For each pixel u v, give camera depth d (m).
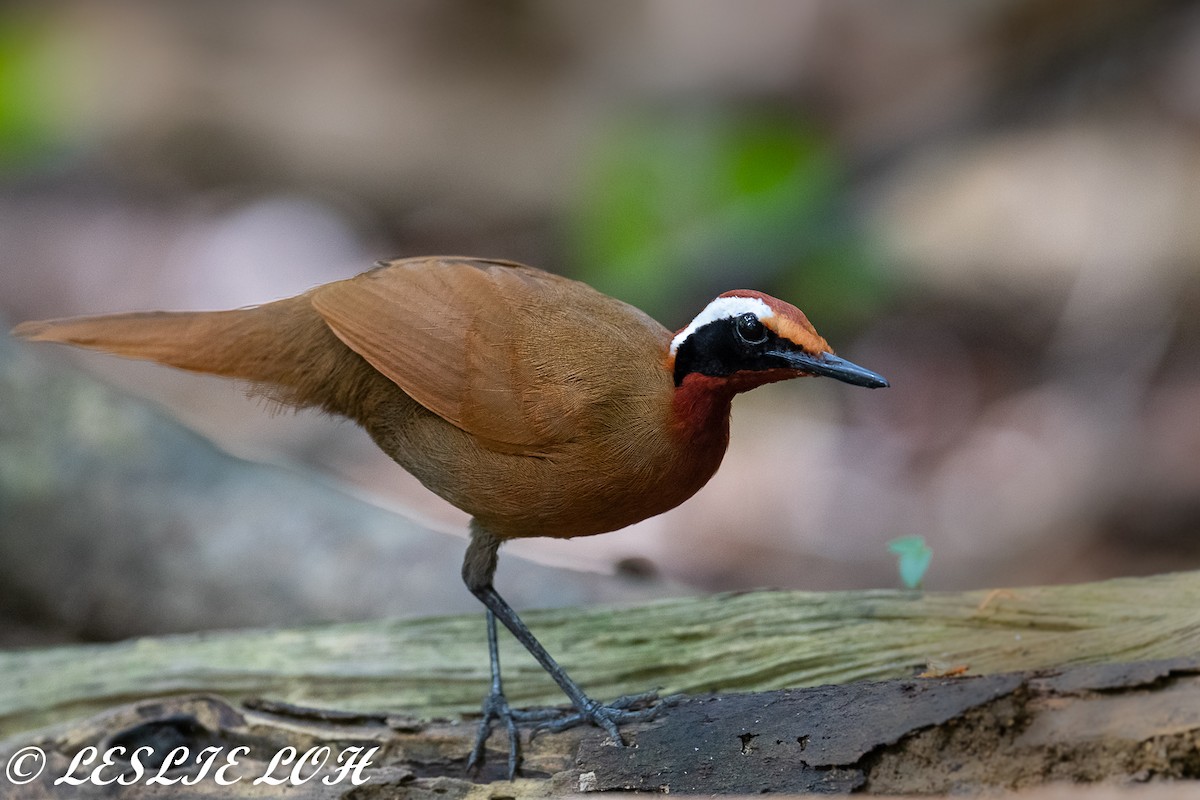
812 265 16.30
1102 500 14.04
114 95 21.50
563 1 22.06
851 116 18.83
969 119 17.84
